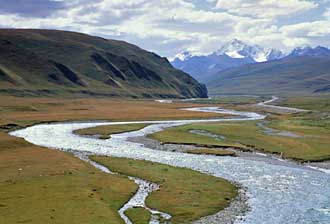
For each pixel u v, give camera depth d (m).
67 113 189.25
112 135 126.75
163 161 86.75
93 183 63.09
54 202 51.72
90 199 53.72
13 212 47.50
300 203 56.50
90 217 46.53
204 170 78.31
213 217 49.78
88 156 89.19
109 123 160.88
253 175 74.44
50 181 62.66
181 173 73.31
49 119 163.75
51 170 70.19
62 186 59.91
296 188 65.25
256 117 199.62
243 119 187.00
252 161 88.44
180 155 94.31
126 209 52.06
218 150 99.56
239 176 73.38
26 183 61.03
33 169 70.56
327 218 50.03
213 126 141.12
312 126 150.25
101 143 110.50
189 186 63.84
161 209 52.34
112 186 62.09
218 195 59.31
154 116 189.88
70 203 51.50
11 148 88.56
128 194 58.41
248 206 54.66
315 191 63.44
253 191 62.81
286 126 149.25
